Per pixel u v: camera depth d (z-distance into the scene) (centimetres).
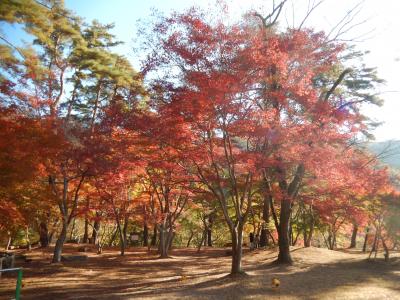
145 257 2734
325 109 1475
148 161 1689
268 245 3183
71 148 1855
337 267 1900
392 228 2183
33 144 1408
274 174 1800
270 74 1361
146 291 1398
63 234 2292
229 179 1705
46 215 2202
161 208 2636
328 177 1581
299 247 2733
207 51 1270
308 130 1438
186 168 1683
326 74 2244
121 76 2730
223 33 1267
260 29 1438
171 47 1293
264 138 1429
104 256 2797
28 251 3038
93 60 2662
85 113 3222
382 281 1507
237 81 1241
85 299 1272
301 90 1427
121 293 1379
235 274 1559
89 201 2486
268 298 1200
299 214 3466
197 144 1459
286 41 1470
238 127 1329
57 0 2347
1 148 1306
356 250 3300
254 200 3158
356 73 2552
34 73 1936
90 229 4997
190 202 2938
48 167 1823
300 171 1923
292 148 1449
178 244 5303
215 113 1316
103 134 1756
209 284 1443
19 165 1328
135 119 1430
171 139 1416
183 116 1337
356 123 1620
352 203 2194
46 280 1712
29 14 1830
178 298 1214
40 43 2712
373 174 1864
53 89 2412
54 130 1669
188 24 1293
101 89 3109
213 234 5144
